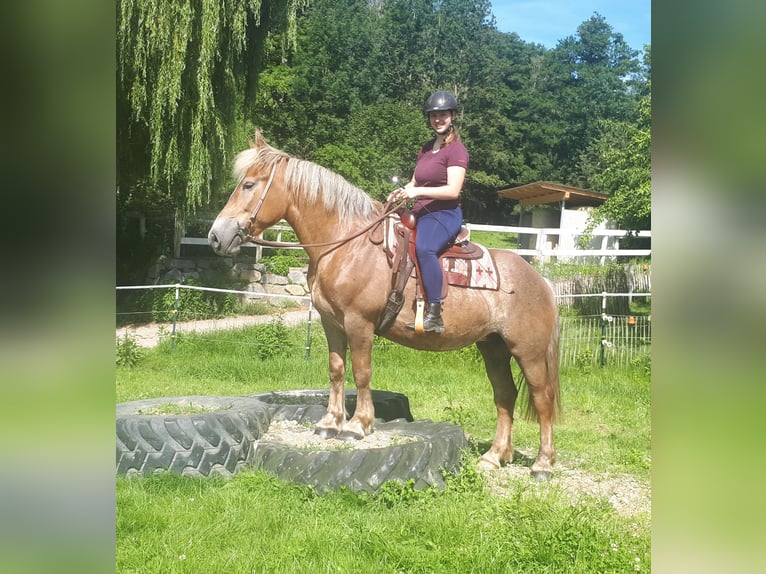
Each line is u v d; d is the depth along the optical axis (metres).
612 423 7.01
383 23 39.31
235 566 3.32
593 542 3.56
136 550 3.44
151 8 12.10
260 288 17.39
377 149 26.05
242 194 4.82
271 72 27.19
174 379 8.91
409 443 4.61
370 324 4.83
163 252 17.92
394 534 3.69
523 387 5.41
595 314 12.21
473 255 4.89
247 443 4.86
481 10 41.50
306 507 4.10
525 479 4.84
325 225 4.86
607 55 39.50
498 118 37.53
